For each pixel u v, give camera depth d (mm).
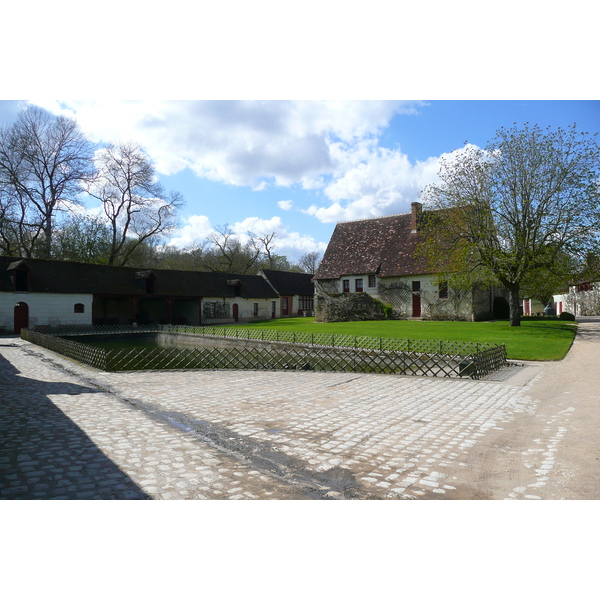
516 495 5375
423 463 6496
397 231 44688
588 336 24953
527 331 26422
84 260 51469
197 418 9062
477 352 14422
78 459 6473
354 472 6156
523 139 28562
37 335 26969
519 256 28141
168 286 46125
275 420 8945
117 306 47812
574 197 26984
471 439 7648
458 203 30047
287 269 87188
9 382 13305
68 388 12391
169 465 6312
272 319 53750
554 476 5934
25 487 5461
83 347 18609
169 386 12938
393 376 15117
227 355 20625
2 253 46875
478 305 37750
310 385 13203
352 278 44000
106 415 9195
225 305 50812
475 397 11250
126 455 6695
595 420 8609
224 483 5711
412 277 40406
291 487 5629
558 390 11773
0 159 42688
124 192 50188
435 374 14953
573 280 29016
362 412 9672
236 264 73562
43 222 46188
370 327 31141
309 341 25609
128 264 55656
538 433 7918
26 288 36875
